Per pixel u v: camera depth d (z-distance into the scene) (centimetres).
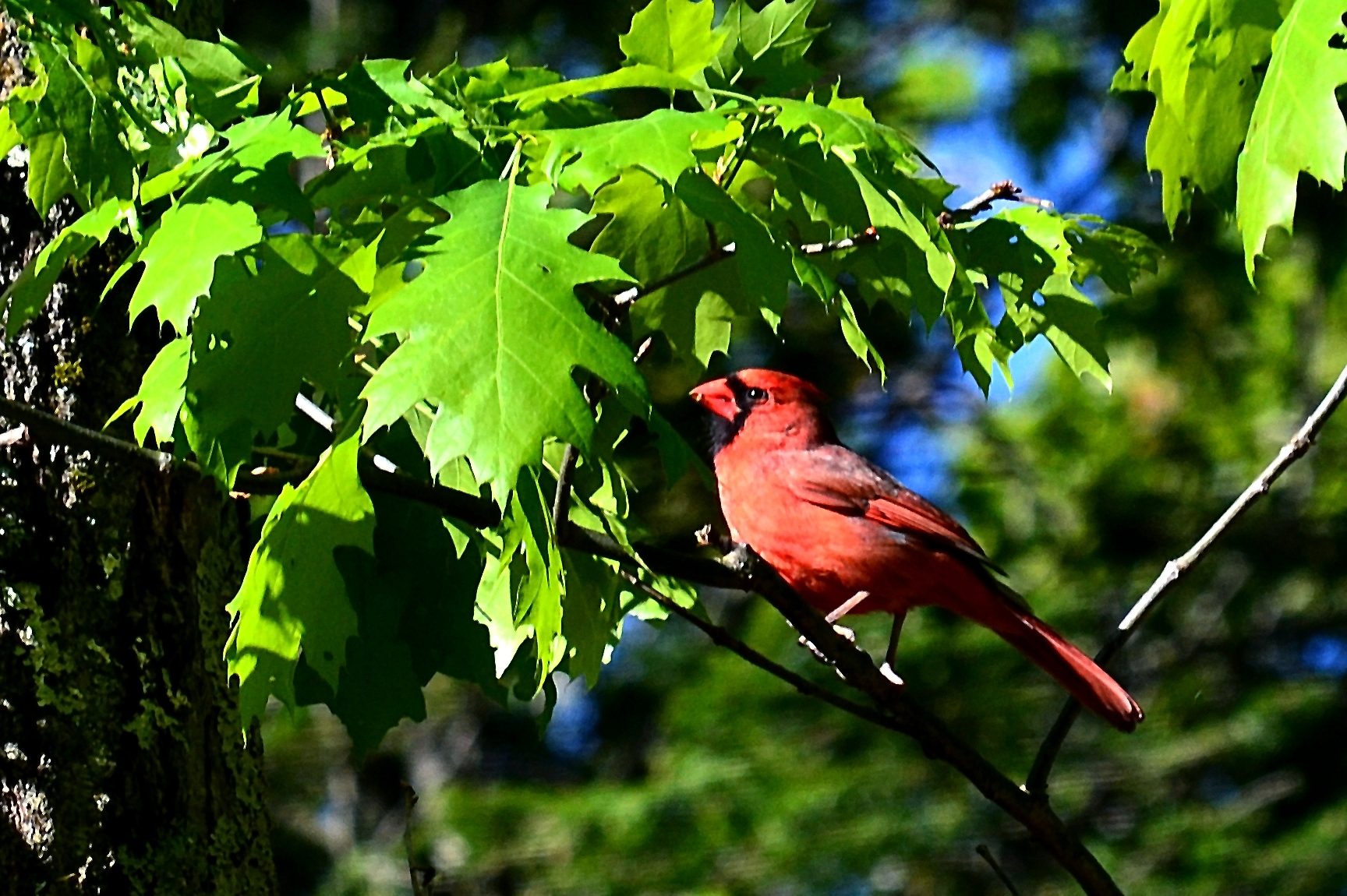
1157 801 1795
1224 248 1922
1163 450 1972
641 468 1716
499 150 558
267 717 1894
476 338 442
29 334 612
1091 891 641
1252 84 604
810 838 1691
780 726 1766
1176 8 593
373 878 1827
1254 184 536
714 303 664
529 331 445
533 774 1970
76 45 501
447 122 526
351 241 502
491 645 622
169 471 549
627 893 1684
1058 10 2128
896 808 1717
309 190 529
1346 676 1878
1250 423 1966
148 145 528
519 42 1828
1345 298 1939
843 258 621
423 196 517
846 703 637
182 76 530
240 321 490
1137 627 661
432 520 648
